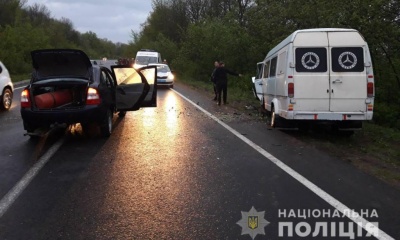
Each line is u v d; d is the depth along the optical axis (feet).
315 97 29.86
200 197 17.26
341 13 45.91
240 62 86.33
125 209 15.93
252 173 20.79
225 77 52.85
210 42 99.81
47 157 24.12
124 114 41.24
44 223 14.64
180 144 27.81
